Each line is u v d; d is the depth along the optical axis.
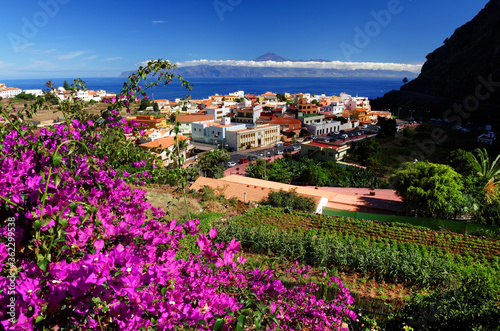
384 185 46.06
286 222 24.88
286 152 75.44
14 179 3.39
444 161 63.94
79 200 3.75
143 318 2.74
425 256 17.91
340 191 42.00
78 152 4.46
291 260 18.11
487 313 7.61
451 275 15.88
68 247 3.08
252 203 29.56
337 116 114.88
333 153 61.62
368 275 16.69
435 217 29.69
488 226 24.97
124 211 4.92
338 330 7.16
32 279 2.49
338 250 17.98
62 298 2.40
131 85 5.65
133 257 2.62
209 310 3.58
